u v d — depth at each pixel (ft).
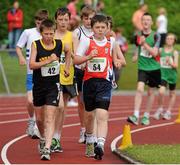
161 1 228.22
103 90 71.10
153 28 209.46
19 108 127.34
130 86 172.86
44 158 70.28
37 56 71.92
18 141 83.56
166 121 108.58
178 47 199.72
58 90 72.13
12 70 158.61
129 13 215.72
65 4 201.98
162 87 111.55
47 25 71.26
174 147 75.15
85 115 72.43
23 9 194.80
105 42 72.02
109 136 88.48
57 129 75.31
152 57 102.06
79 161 69.92
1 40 191.83
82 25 78.84
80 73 80.38
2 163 68.49
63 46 72.69
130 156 69.72
